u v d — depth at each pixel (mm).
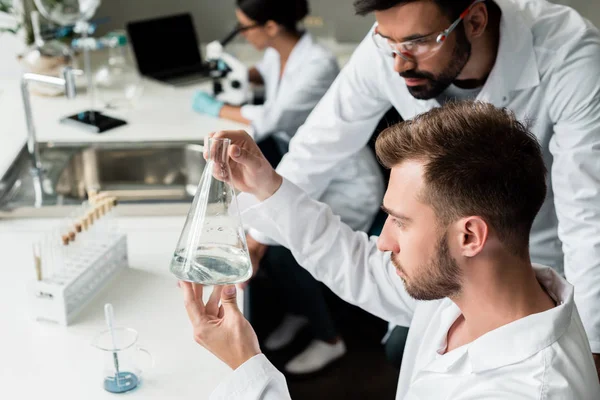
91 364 1531
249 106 2898
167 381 1479
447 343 1338
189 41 3469
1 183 2309
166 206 2199
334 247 1584
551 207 1898
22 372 1500
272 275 2504
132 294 1781
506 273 1113
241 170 1533
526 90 1769
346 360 2729
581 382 1069
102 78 3086
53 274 1685
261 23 2797
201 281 1275
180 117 2904
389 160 1151
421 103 1903
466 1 1571
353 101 1988
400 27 1582
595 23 3615
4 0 3148
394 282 1549
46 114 2883
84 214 1843
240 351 1287
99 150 2637
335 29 3824
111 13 3807
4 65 3250
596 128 1696
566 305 1112
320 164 2049
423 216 1111
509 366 1091
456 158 1066
